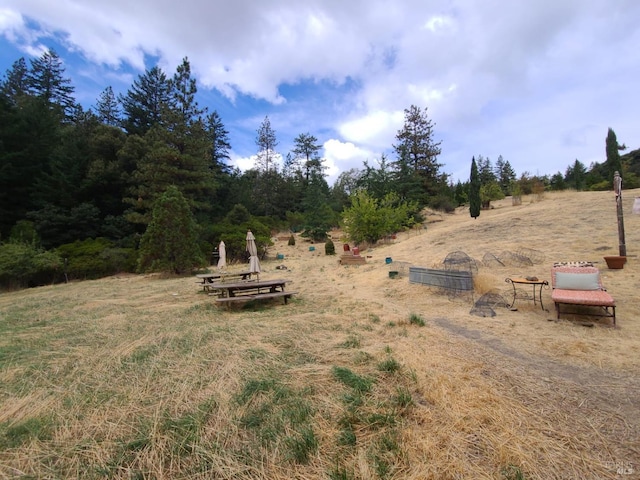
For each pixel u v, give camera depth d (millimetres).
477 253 10789
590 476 1910
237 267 18234
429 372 3340
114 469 2096
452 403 2727
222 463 2098
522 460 2041
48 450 2320
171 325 5832
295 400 2861
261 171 44125
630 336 4305
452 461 2049
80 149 25266
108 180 23594
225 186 32594
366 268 12336
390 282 9406
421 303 6969
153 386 3287
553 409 2629
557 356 3773
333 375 3338
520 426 2400
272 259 20797
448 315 5926
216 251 20422
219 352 4215
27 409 2900
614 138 24234
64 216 20109
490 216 18828
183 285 11852
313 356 3953
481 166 50031
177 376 3504
